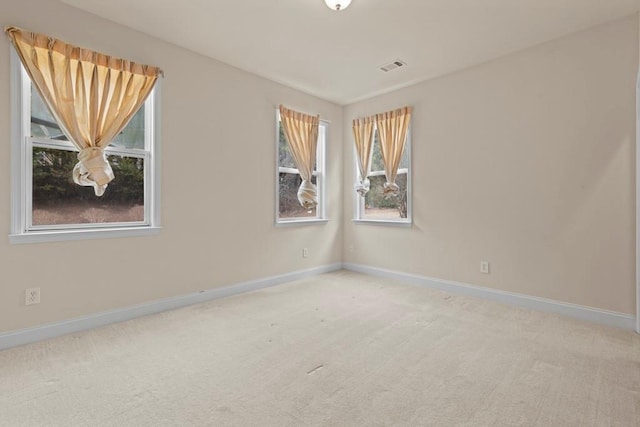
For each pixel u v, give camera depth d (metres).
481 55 3.35
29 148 2.43
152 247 3.02
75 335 2.54
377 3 2.50
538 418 1.60
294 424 1.56
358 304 3.35
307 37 3.01
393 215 4.45
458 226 3.75
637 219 2.59
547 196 3.11
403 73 3.79
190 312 3.08
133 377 1.95
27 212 2.43
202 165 3.36
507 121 3.35
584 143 2.90
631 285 2.69
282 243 4.17
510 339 2.51
